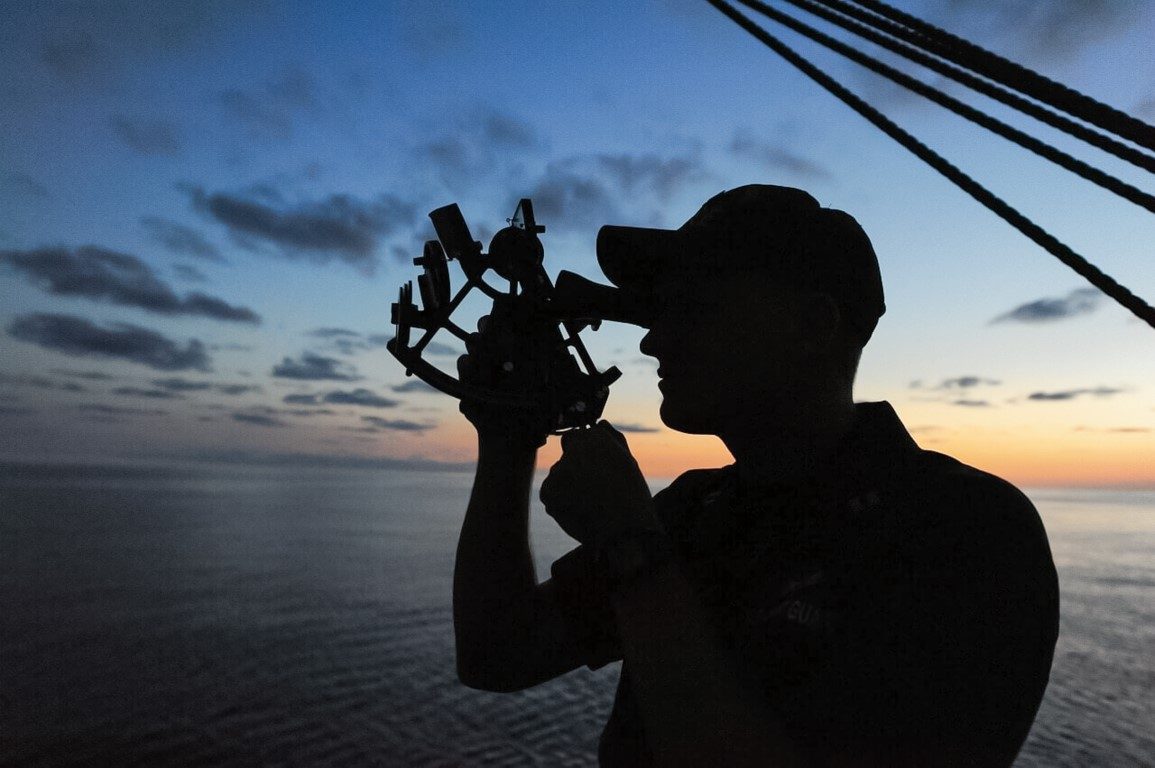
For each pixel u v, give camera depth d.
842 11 0.81
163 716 61.59
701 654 0.92
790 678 0.96
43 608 96.94
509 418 1.50
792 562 1.03
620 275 1.25
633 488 1.07
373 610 103.25
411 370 1.44
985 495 0.95
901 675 0.87
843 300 1.12
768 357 1.09
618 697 1.33
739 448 1.16
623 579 1.00
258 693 68.81
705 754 0.86
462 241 1.39
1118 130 0.63
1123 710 68.44
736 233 1.11
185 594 109.00
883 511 0.99
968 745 0.83
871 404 1.12
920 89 0.79
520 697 71.88
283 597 109.19
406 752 57.56
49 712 61.03
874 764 0.85
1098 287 0.70
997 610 0.87
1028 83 0.67
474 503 1.52
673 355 1.15
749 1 0.86
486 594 1.49
